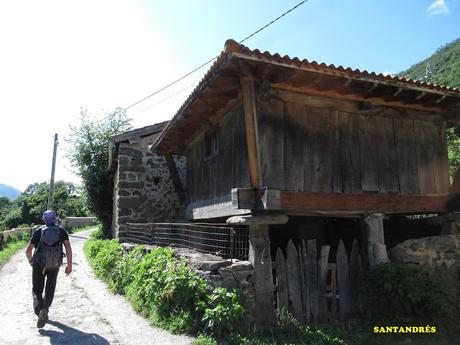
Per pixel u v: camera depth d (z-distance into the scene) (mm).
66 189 35281
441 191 6012
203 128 6930
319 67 4188
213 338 3707
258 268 4391
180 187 8562
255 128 4488
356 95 5168
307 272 4746
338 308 4891
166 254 5176
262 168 4672
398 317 4613
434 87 5008
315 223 7395
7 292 5781
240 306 3963
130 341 3652
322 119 5211
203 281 4234
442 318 4699
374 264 5191
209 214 6395
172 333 3873
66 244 4328
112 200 13938
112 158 11070
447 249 5504
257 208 4531
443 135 6219
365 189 5367
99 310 4766
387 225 7117
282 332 4211
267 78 4422
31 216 31328
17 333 3855
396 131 5805
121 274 5926
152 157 10430
